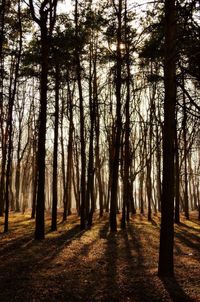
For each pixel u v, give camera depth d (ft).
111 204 62.90
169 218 30.55
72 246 45.62
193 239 56.44
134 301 24.20
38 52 59.67
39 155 51.49
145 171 121.80
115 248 45.01
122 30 58.13
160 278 29.40
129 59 51.47
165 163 30.71
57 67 62.03
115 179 63.57
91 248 44.68
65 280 29.27
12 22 62.64
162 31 35.37
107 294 25.55
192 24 28.53
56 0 51.52
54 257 38.60
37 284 28.07
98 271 32.48
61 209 147.43
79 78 65.67
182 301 24.18
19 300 24.45
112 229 61.87
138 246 46.91
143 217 95.40
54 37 55.88
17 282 28.73
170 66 31.40
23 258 37.99
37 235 51.55
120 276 30.50
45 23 51.96
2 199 97.66
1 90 71.46
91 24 61.26
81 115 66.64
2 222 79.36
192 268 33.63
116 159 63.98
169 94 31.19
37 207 51.96
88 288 27.02
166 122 31.04
